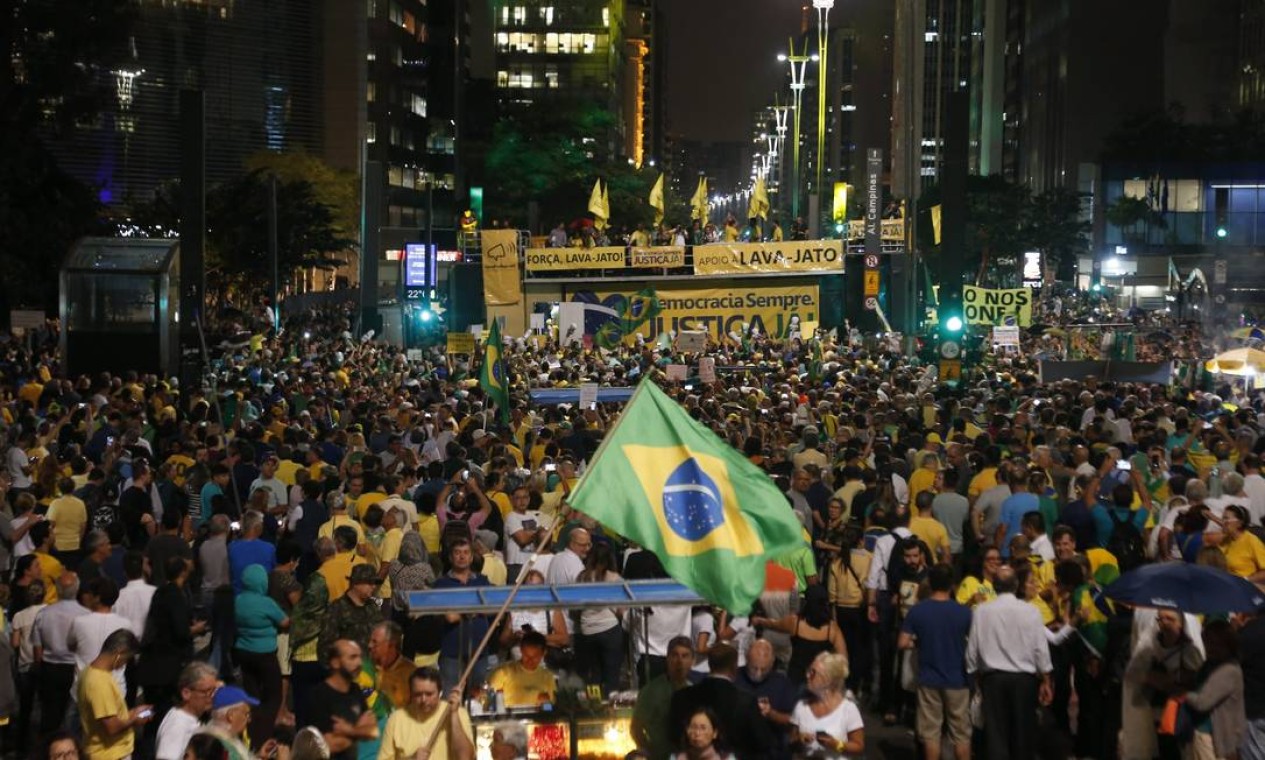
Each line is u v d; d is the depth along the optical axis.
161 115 96.56
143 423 23.16
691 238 63.38
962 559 14.39
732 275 57.47
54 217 60.38
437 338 58.62
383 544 13.91
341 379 30.33
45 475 16.86
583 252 57.50
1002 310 41.00
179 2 98.38
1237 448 18.20
